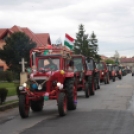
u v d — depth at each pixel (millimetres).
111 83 39156
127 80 48625
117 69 52031
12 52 46906
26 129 10312
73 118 12203
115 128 9922
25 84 13117
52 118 12484
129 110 14078
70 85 14273
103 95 22109
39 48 14758
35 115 13562
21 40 47094
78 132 9461
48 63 14227
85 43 99750
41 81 13102
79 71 20078
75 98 14922
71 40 22109
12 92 23875
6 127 10844
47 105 17078
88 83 21547
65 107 13156
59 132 9578
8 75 43906
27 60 46094
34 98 13094
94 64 26312
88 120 11562
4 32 59156
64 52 14797
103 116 12414
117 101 17891
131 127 10055
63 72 13359
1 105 16141
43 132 9695
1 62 58844
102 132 9352
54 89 13109
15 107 17078
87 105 16234
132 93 23359
